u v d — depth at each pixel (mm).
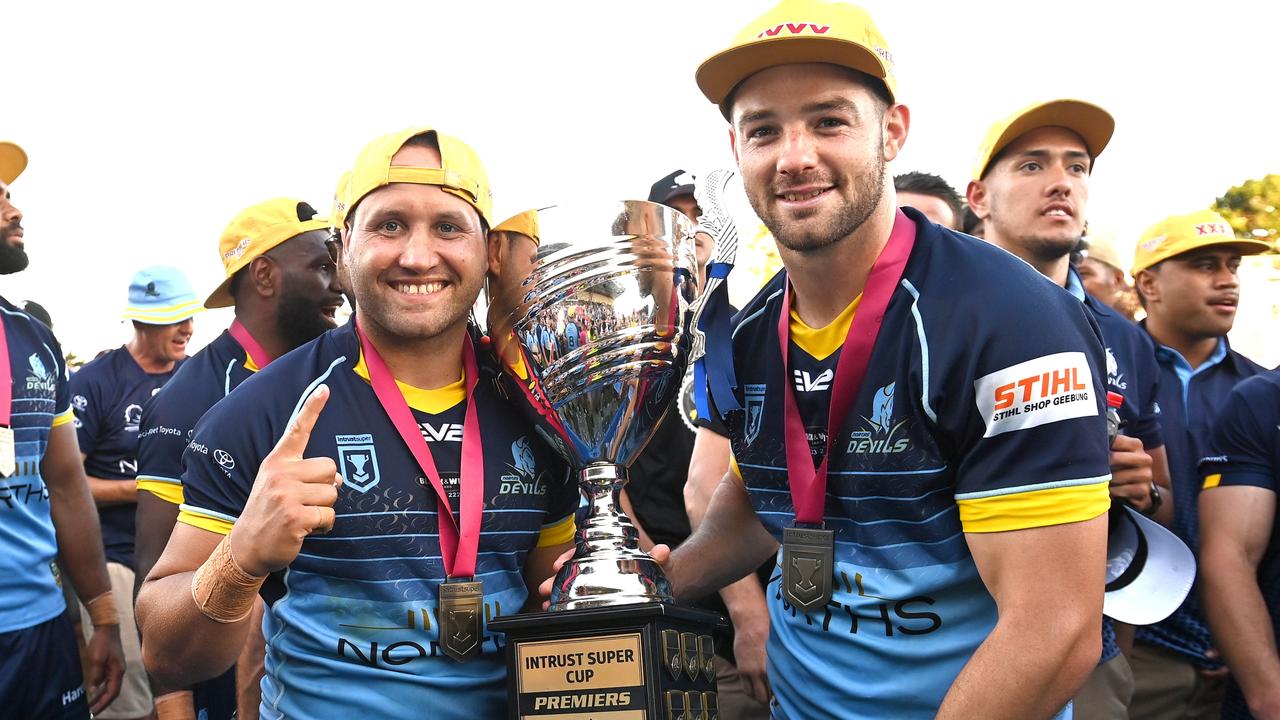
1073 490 1768
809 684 2090
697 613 1805
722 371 2066
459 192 1878
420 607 1888
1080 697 2781
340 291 3676
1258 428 3027
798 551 2023
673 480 3479
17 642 3057
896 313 1945
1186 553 2148
